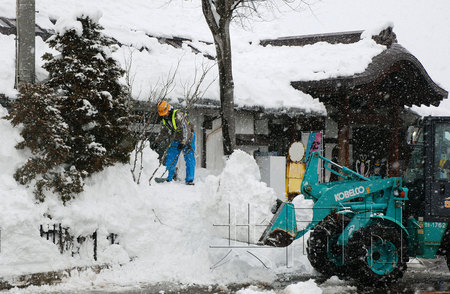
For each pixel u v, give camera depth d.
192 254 9.34
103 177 9.40
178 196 10.09
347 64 15.77
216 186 8.76
